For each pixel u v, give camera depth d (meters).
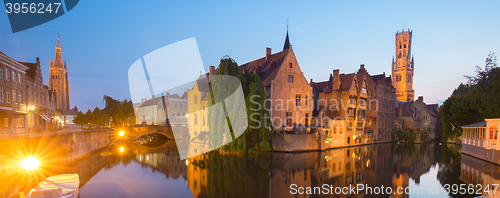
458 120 57.75
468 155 42.81
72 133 31.08
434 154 45.12
